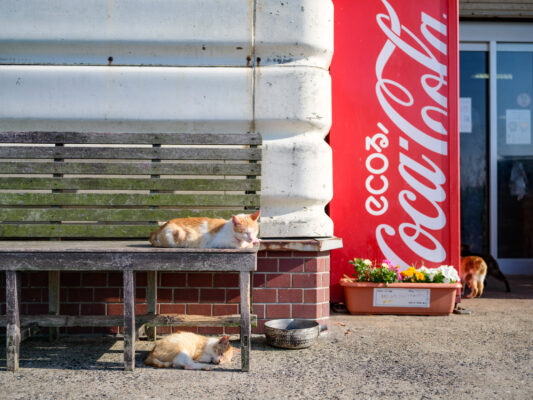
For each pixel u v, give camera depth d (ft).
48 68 13.85
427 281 16.63
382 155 17.56
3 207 13.29
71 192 13.57
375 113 17.58
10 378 10.31
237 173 12.93
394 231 17.51
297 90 13.94
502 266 25.71
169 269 10.75
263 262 13.69
